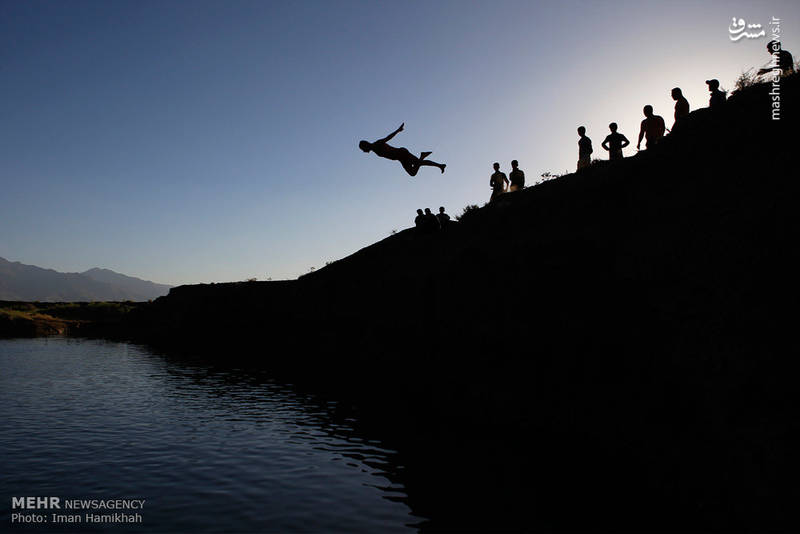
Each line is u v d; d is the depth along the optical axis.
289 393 19.23
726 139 12.51
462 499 8.19
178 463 10.55
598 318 11.79
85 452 11.43
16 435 13.01
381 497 8.41
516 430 11.79
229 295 40.91
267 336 32.81
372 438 12.25
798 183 9.55
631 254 12.12
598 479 8.84
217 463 10.52
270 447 11.73
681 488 7.73
